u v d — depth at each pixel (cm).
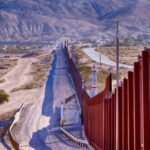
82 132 10888
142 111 3388
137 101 3666
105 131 6056
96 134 7225
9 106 17462
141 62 3466
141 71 3566
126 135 4219
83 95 10950
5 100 18300
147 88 3272
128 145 4009
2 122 14188
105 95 6034
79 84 14900
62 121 12319
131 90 3891
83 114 10962
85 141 9288
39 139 11238
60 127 12094
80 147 9462
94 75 10081
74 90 19625
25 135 11956
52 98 18488
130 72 3872
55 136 11356
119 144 4531
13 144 10419
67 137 10906
